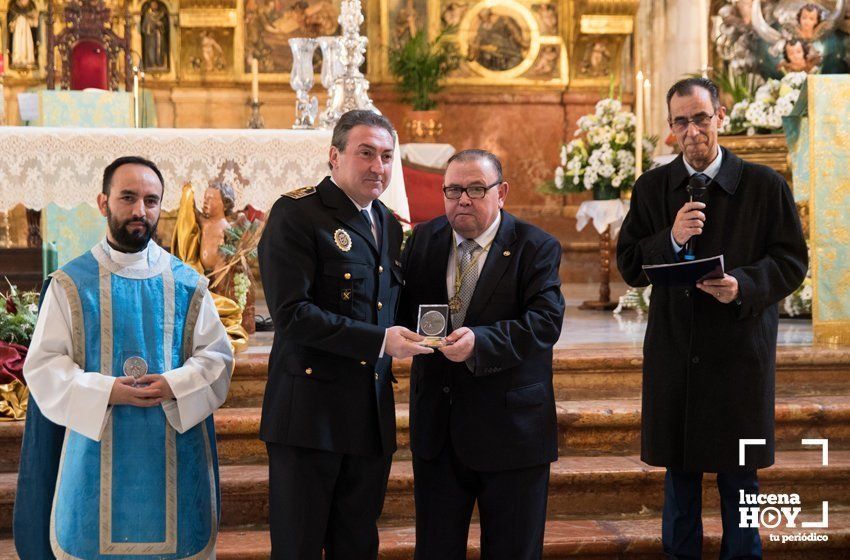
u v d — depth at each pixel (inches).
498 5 425.1
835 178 223.0
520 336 124.2
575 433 189.3
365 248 125.3
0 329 192.9
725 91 313.0
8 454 179.5
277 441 123.6
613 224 315.9
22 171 214.7
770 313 143.9
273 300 122.1
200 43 408.2
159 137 218.7
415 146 388.5
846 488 179.3
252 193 222.8
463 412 129.1
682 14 399.2
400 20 419.2
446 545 133.0
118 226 122.7
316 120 404.2
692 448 140.8
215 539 130.3
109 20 328.2
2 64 321.7
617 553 161.0
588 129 313.0
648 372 146.1
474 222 127.7
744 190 141.9
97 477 122.0
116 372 122.9
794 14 351.6
